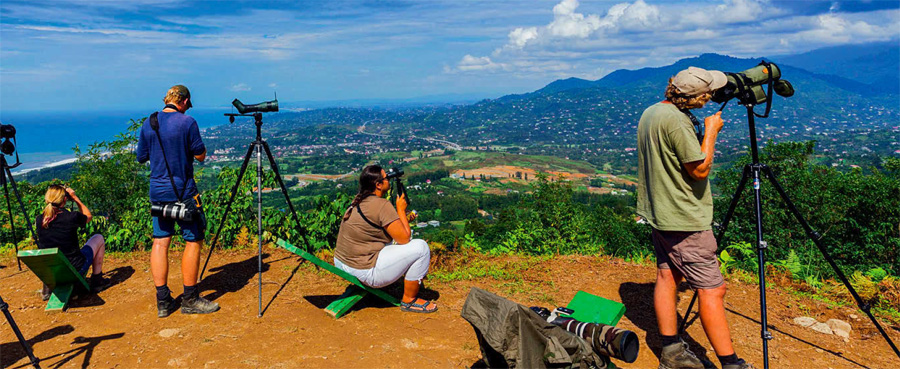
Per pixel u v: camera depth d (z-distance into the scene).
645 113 2.67
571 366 2.24
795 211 2.75
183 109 3.66
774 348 3.07
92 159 15.29
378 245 3.56
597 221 12.98
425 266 3.61
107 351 3.00
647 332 3.33
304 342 3.13
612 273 4.64
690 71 2.47
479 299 2.33
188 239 3.53
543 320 2.22
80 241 6.20
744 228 16.88
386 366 2.81
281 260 5.08
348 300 3.65
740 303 3.86
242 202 5.98
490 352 2.35
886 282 4.04
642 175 2.74
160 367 2.81
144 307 3.72
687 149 2.38
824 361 2.92
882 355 3.01
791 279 4.51
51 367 2.80
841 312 3.71
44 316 3.56
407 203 3.70
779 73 2.54
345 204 5.95
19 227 7.52
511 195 140.75
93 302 3.85
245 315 3.57
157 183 3.41
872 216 17.80
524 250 6.20
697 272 2.57
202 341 3.14
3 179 3.85
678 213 2.53
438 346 3.09
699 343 3.16
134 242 5.80
